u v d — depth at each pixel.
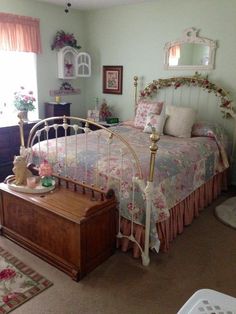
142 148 2.77
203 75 3.71
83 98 5.11
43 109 4.48
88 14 4.68
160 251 2.39
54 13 4.31
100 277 2.09
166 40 3.93
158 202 2.18
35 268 2.17
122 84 4.55
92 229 2.07
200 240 2.59
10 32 3.79
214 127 3.46
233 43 3.42
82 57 4.61
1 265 2.19
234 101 3.55
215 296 1.15
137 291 1.96
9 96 4.18
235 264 2.27
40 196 2.31
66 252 2.10
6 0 3.73
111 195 2.22
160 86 4.05
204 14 3.55
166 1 3.82
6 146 3.79
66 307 1.81
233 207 3.20
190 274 2.14
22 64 4.21
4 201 2.50
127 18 4.25
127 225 2.27
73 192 2.42
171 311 1.80
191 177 2.76
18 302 1.83
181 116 3.46
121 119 4.70
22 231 2.43
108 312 1.78
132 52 4.32
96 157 2.46
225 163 3.38
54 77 4.54
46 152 2.74
